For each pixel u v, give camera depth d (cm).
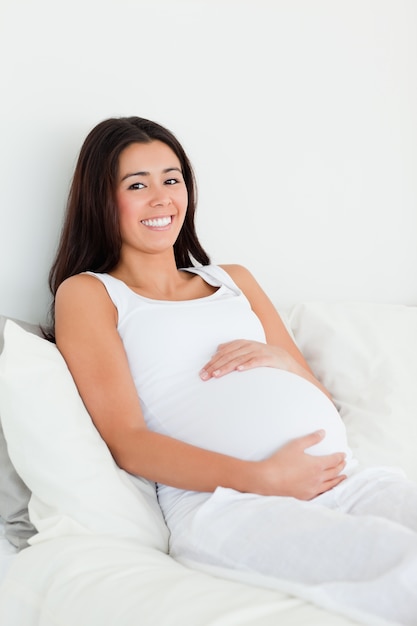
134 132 173
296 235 228
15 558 130
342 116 231
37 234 188
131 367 160
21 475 138
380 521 117
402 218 244
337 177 232
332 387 190
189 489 143
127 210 171
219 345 164
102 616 109
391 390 185
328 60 228
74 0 190
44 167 188
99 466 138
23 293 188
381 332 200
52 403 138
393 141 240
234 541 125
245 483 137
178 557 133
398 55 238
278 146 222
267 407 148
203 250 198
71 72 191
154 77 203
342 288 237
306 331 200
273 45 219
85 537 129
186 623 102
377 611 106
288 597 113
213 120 212
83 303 159
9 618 122
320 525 120
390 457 172
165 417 155
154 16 201
